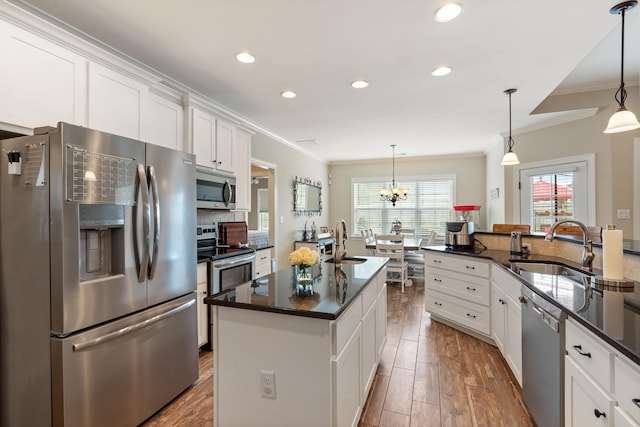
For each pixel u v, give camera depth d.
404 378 2.41
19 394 1.57
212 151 3.20
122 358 1.76
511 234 3.15
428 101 3.47
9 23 1.63
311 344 1.43
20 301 1.56
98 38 2.19
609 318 1.22
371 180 7.52
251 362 1.54
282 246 5.28
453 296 3.34
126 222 1.79
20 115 1.67
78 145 1.54
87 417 1.58
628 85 3.57
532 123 4.35
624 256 1.99
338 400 1.44
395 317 3.82
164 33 2.14
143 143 1.91
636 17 2.18
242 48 2.33
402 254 5.03
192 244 2.31
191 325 2.28
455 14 1.92
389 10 1.88
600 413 1.13
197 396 2.18
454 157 6.89
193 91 3.14
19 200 1.55
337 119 4.14
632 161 3.58
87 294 1.58
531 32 2.12
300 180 6.00
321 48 2.34
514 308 2.27
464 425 1.87
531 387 1.83
